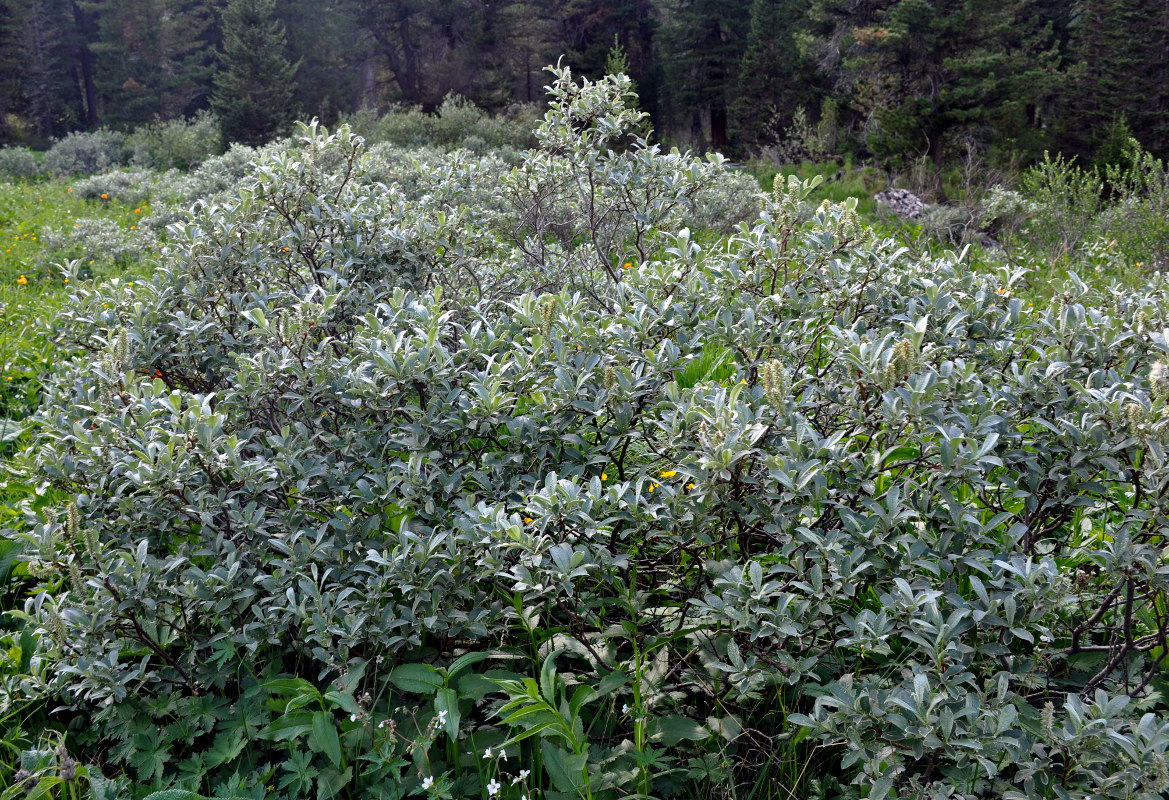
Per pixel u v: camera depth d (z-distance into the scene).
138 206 13.51
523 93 44.25
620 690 2.32
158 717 2.37
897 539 2.04
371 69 47.03
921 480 2.44
